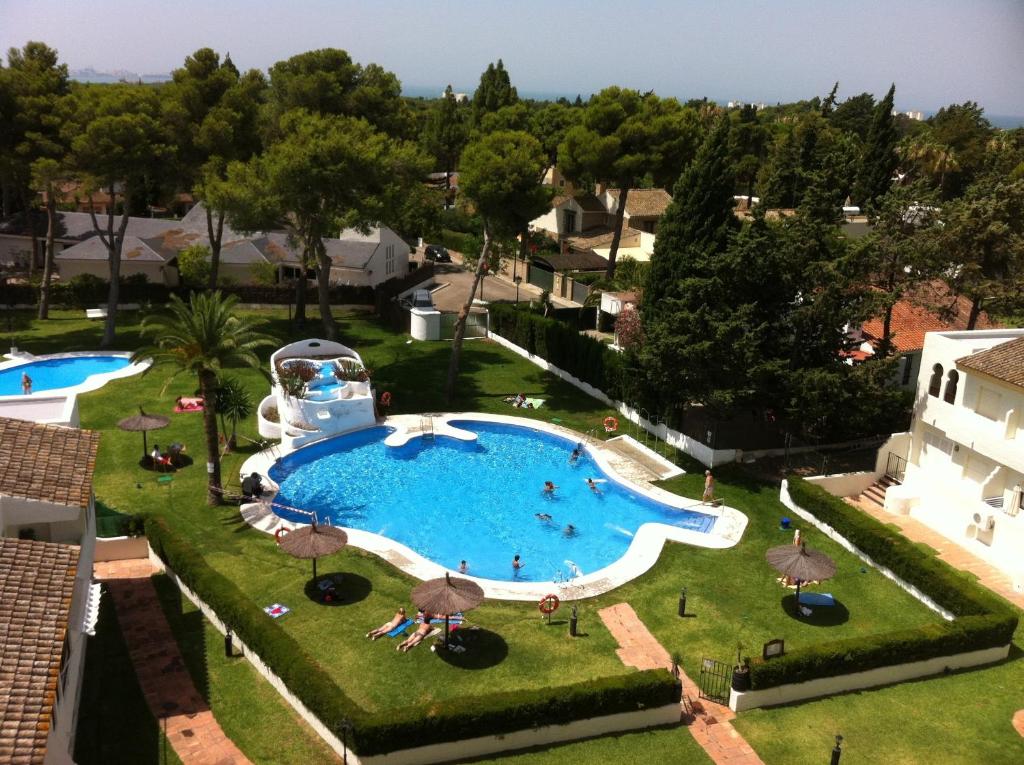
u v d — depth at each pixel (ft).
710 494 118.01
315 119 157.28
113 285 176.55
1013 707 76.79
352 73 203.31
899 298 123.24
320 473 127.65
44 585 62.44
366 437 140.46
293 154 148.15
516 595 93.76
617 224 227.81
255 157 163.73
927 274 137.69
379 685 76.33
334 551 88.22
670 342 120.88
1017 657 85.35
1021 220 135.33
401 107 212.43
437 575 97.60
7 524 72.18
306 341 158.40
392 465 132.05
